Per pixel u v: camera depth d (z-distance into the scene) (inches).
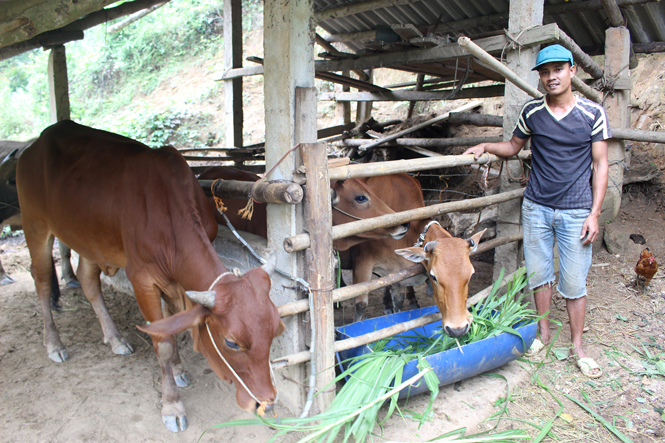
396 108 416.8
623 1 197.5
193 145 494.0
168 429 111.4
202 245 102.3
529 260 139.6
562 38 144.9
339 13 234.1
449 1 224.8
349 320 178.2
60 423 112.6
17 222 225.6
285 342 117.0
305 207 104.3
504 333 120.4
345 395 102.1
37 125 649.6
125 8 207.2
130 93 613.3
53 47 207.2
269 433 110.7
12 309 182.7
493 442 101.2
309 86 106.9
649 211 239.6
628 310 163.6
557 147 126.3
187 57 627.5
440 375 111.7
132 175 115.6
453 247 109.5
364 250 153.8
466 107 327.6
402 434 106.9
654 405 116.9
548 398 121.4
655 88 269.6
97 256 131.1
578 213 126.8
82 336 160.4
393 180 162.9
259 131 490.0
